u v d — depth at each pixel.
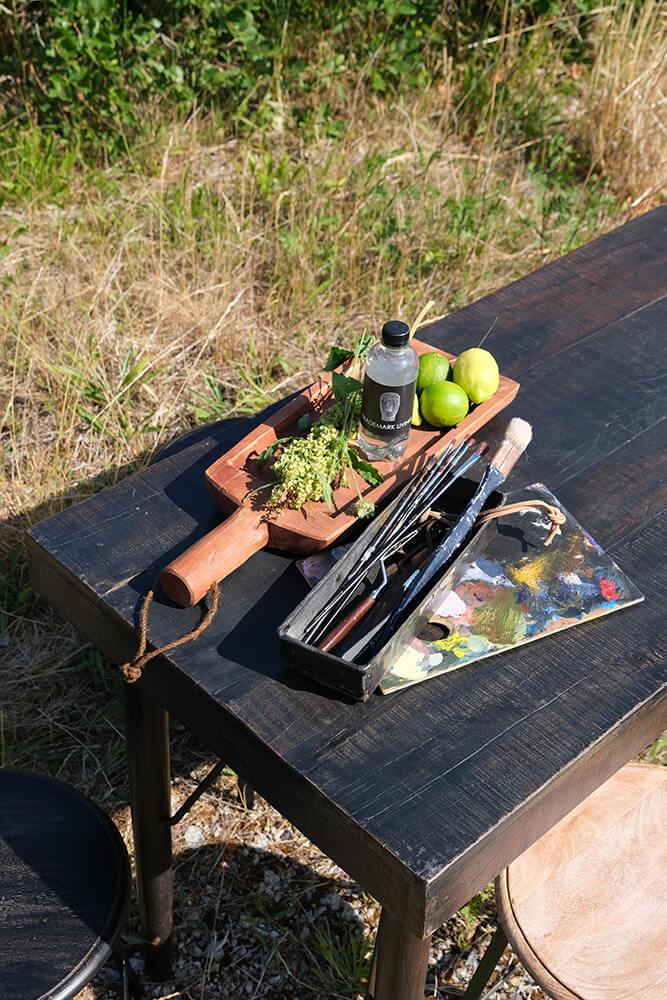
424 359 2.03
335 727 1.52
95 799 2.71
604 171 5.16
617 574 1.78
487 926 2.54
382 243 4.40
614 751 1.60
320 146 5.01
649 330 2.45
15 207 4.47
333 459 1.80
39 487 3.28
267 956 2.47
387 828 1.39
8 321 3.77
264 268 4.35
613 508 1.94
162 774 2.04
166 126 4.91
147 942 2.33
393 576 1.71
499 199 4.68
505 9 5.25
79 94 4.71
